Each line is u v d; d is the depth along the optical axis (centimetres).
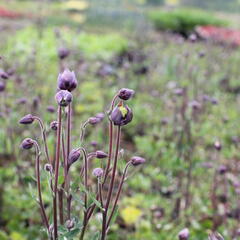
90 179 106
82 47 346
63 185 67
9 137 134
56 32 208
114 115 60
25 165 122
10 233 104
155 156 148
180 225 114
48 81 211
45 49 304
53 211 63
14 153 122
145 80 255
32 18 552
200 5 1102
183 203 130
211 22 623
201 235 111
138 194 125
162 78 259
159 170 137
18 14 571
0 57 94
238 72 311
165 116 195
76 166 117
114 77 258
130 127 190
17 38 331
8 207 108
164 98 208
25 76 193
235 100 261
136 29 504
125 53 367
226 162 161
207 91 213
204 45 306
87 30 562
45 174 65
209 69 245
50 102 174
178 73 200
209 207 126
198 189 135
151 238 108
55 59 291
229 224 116
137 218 109
